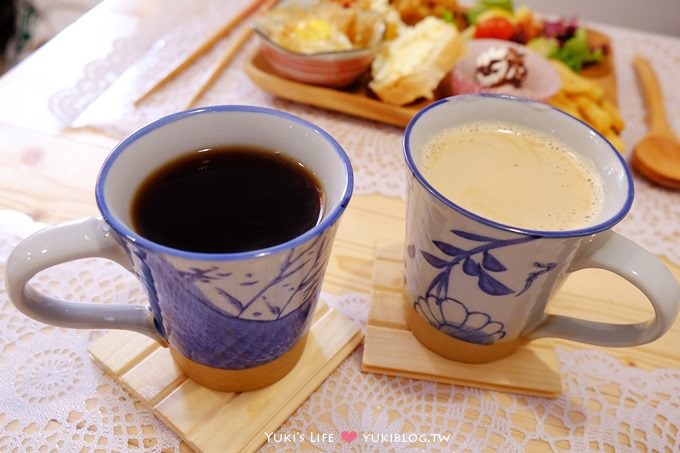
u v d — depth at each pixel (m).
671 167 0.41
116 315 0.26
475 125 0.31
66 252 0.22
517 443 0.28
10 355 0.29
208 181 0.26
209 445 0.26
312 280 0.24
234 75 0.48
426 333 0.30
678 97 0.51
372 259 0.35
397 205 0.39
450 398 0.29
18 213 0.35
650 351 0.32
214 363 0.26
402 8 0.56
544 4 1.02
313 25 0.47
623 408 0.29
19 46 0.94
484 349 0.29
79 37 0.49
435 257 0.26
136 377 0.28
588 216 0.27
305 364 0.29
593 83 0.49
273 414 0.27
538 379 0.29
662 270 0.24
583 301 0.34
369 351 0.30
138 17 0.52
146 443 0.26
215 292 0.22
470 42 0.50
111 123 0.42
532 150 0.30
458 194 0.28
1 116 0.41
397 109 0.44
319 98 0.45
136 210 0.24
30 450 0.26
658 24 0.99
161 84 0.46
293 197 0.26
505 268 0.25
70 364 0.29
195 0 0.56
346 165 0.24
